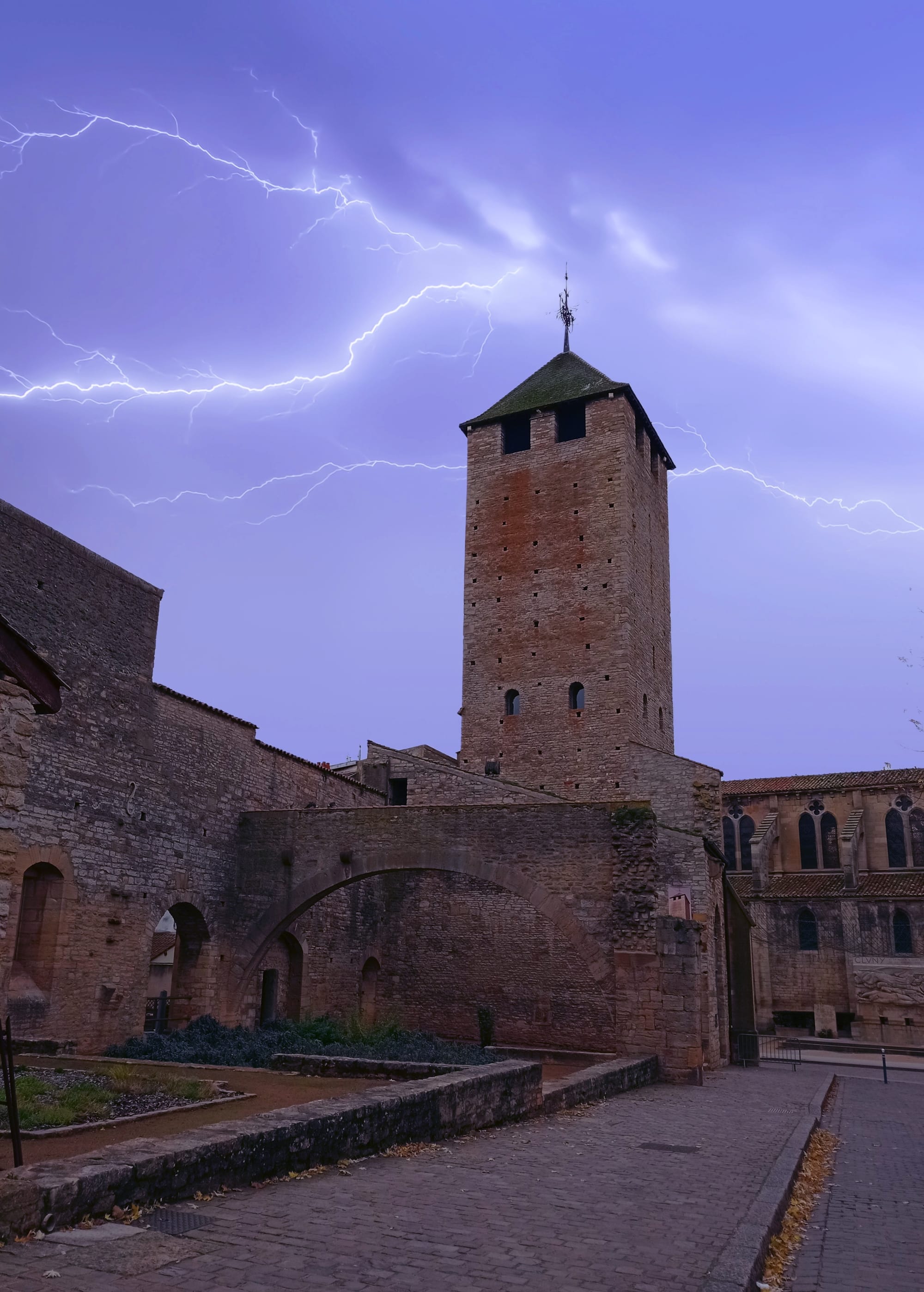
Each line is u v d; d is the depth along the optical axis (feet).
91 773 76.95
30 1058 61.82
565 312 168.14
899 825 167.53
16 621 70.08
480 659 144.36
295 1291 20.58
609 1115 53.72
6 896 30.55
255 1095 47.39
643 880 81.92
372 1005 118.93
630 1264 24.29
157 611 86.94
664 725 147.84
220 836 93.56
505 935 117.29
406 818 91.71
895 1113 66.44
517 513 148.87
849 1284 25.12
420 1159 36.52
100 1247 22.31
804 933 158.81
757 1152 42.42
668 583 159.94
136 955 80.12
